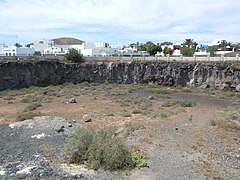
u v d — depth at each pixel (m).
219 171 15.95
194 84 60.50
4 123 29.97
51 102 43.69
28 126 27.06
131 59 69.12
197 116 31.31
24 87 57.31
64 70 63.69
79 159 17.20
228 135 23.22
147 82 64.38
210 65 59.97
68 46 119.00
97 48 104.69
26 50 92.56
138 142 20.67
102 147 17.11
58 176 14.91
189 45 161.00
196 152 18.83
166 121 28.34
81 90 55.34
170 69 62.72
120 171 15.81
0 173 15.53
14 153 19.67
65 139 23.19
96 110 37.19
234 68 57.09
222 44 163.88
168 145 20.16
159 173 15.55
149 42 138.00
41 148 20.69
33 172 15.51
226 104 42.41
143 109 36.66
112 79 65.25
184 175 15.25
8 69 56.62
